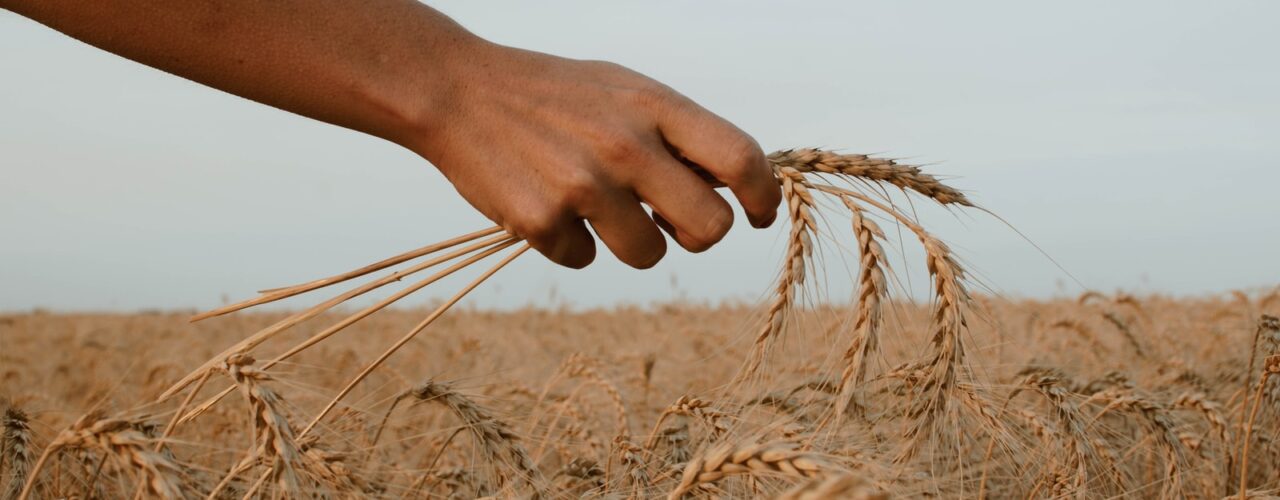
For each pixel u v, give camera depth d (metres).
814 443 2.21
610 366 5.20
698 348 8.80
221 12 1.61
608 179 1.65
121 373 8.95
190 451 3.42
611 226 1.68
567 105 1.66
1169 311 9.26
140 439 2.01
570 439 4.04
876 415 2.70
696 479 1.68
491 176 1.67
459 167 1.69
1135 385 3.82
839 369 2.45
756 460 1.63
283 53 1.63
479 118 1.67
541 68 1.70
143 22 1.59
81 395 7.76
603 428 4.46
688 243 1.73
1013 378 3.69
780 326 2.24
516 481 3.07
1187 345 6.61
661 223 1.96
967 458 3.04
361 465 3.11
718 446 1.72
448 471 3.24
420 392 3.25
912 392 2.49
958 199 2.20
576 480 3.23
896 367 2.50
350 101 1.65
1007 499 3.34
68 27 1.60
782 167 2.15
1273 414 3.75
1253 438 3.76
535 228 1.66
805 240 2.14
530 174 1.65
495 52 1.71
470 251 2.12
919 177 2.18
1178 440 3.50
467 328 13.99
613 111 1.67
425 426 4.24
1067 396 3.27
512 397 4.82
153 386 5.81
